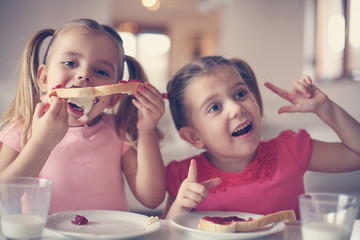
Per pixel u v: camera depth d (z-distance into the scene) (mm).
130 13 5758
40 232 628
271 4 3699
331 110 1096
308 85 1096
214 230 718
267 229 761
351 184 1878
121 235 655
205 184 903
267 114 3148
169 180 1109
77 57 1004
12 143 1022
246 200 1049
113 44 1073
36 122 867
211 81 1030
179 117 1142
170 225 793
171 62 6070
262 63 3723
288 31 3537
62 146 1067
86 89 839
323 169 1147
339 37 2969
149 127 1008
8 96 2133
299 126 2852
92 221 782
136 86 907
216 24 5789
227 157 1053
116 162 1117
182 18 5902
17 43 2949
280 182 1067
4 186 623
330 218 617
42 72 1086
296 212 1132
